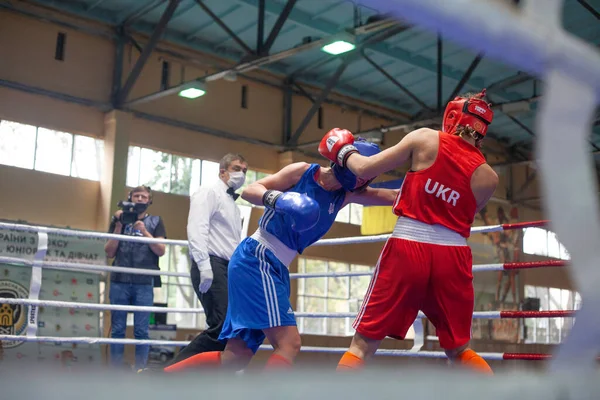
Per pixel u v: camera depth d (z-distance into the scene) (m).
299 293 13.31
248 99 12.83
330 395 0.51
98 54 11.02
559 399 0.62
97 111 11.00
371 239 3.98
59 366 0.58
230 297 2.56
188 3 10.66
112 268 4.21
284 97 13.33
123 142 10.89
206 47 12.14
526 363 10.53
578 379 0.65
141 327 5.09
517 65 0.79
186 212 11.81
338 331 13.80
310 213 2.27
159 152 11.70
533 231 16.62
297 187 2.53
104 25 11.12
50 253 8.82
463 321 2.26
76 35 10.84
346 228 13.71
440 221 2.23
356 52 11.59
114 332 5.07
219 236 3.63
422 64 12.50
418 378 0.59
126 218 5.16
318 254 13.16
